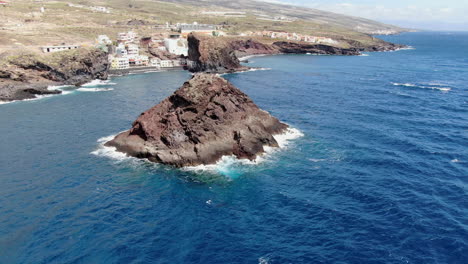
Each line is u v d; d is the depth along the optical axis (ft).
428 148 236.02
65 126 294.46
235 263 130.62
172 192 184.44
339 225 152.35
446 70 647.56
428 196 174.40
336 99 392.06
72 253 136.15
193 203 173.58
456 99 386.32
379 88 458.91
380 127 284.00
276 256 133.90
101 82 521.24
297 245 140.05
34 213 163.53
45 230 150.51
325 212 162.61
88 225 154.51
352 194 178.29
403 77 559.79
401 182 189.47
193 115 234.58
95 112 339.77
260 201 174.19
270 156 227.81
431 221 153.28
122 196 180.14
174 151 220.23
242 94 266.16
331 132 273.54
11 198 176.65
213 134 229.45
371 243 139.85
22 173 205.05
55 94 428.15
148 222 157.17
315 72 627.05
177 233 149.07
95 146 248.93
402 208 163.84
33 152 237.04
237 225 154.51
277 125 269.64
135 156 230.07
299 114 327.06
